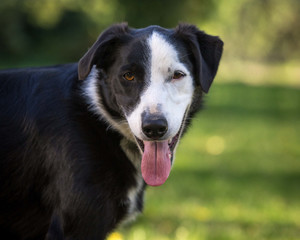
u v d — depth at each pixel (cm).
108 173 411
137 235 604
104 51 430
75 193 401
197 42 439
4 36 3609
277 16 5300
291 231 665
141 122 396
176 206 743
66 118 414
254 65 5919
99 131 414
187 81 429
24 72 441
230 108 2181
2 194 430
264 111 2139
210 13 3089
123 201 425
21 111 426
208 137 1433
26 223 439
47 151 415
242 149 1280
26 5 3700
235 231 642
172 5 2770
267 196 840
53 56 3959
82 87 425
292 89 3284
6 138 424
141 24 2770
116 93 417
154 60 415
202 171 998
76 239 406
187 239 599
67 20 3900
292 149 1315
